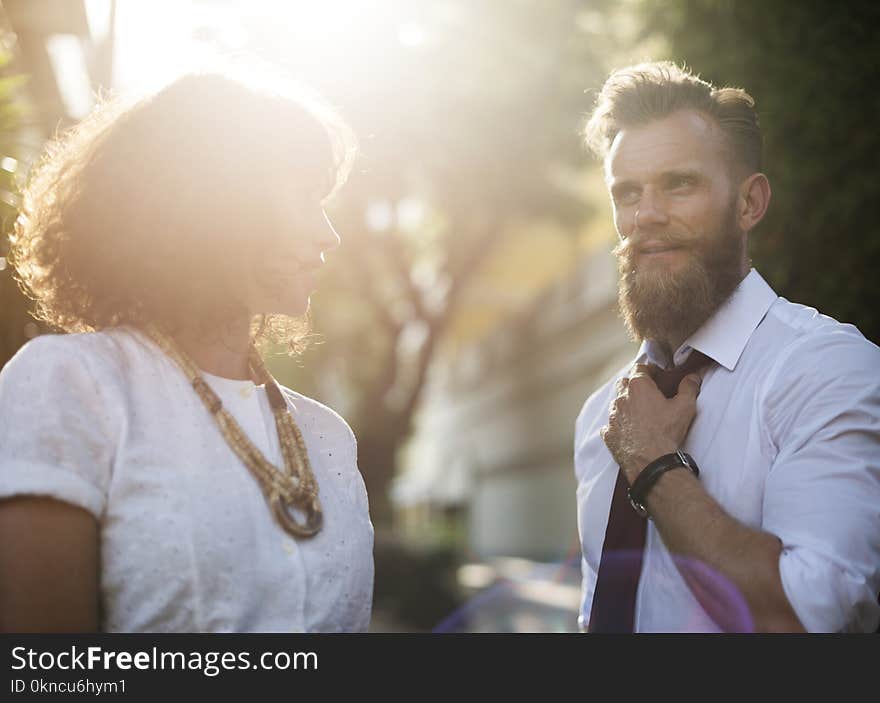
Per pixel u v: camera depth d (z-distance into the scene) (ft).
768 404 6.11
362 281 50.80
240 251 4.66
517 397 86.53
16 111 9.85
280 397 5.12
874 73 11.89
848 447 5.76
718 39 12.76
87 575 4.11
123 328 4.70
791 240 11.85
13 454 4.07
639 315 6.63
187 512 4.29
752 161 6.79
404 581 44.24
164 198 4.55
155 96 4.68
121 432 4.27
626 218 6.78
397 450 53.31
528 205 43.93
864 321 11.60
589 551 7.13
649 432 6.21
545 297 73.92
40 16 12.31
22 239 4.91
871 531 5.61
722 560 5.57
